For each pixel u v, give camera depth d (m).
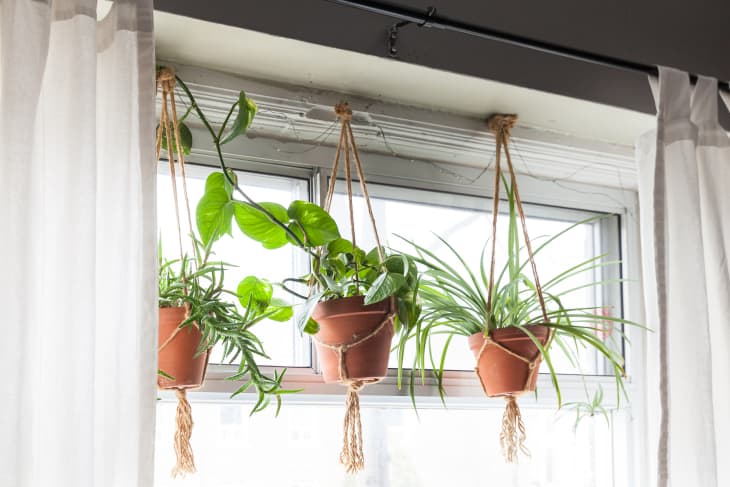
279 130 1.89
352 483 1.88
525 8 1.92
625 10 2.04
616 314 2.24
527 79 1.89
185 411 1.55
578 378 2.13
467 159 2.10
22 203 1.26
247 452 1.80
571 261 2.25
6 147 1.27
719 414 1.84
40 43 1.32
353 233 1.74
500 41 1.76
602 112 2.02
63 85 1.37
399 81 1.86
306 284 1.72
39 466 1.27
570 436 2.12
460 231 2.12
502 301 1.82
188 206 1.63
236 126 1.62
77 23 1.36
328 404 1.84
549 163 2.16
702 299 1.78
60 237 1.31
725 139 1.94
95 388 1.33
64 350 1.27
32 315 1.26
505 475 2.04
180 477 1.70
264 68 1.79
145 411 1.31
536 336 1.76
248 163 1.89
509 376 1.75
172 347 1.51
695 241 1.80
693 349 1.77
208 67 1.78
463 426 2.01
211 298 1.57
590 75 1.97
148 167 1.36
